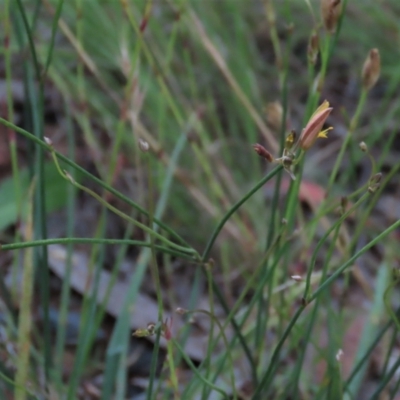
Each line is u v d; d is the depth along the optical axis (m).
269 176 0.36
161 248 0.38
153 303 0.53
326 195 0.43
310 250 0.58
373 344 0.41
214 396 0.46
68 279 0.46
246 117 0.66
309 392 0.46
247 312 0.41
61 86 0.57
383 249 0.61
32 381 0.42
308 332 0.41
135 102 0.47
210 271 0.38
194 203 0.61
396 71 0.71
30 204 0.41
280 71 0.47
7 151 0.64
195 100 0.59
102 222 0.46
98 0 0.70
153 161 0.61
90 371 0.48
